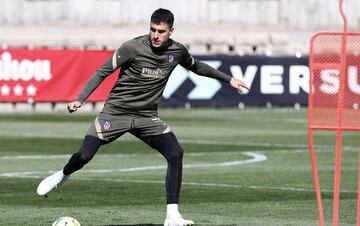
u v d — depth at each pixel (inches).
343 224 1039.6
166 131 975.6
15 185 1337.4
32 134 2213.3
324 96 879.1
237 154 1819.6
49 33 3496.6
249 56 2970.0
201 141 2086.6
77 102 949.2
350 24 3853.3
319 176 1466.5
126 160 1690.5
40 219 1050.1
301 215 1093.8
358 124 875.4
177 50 962.1
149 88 962.1
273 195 1253.7
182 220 953.5
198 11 3752.5
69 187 1316.4
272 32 3796.8
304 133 2315.5
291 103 3004.4
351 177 1459.2
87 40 3230.8
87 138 965.8
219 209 1133.1
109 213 1096.8
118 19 3671.3
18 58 2728.8
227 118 2770.7
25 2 3592.5
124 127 967.6
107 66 953.5
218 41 3353.8
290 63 2997.0
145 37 957.2
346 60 876.0
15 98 2731.3
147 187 1323.8
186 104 2955.2
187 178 1432.1
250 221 1047.0
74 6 3636.8
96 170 1524.4
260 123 2610.7
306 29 3846.0
